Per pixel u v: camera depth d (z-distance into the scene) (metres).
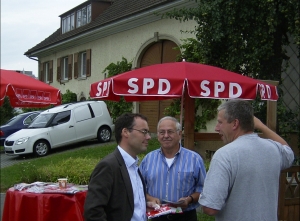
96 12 22.55
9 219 5.50
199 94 5.12
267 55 8.49
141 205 3.60
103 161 3.41
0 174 12.24
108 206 3.37
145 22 17.09
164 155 4.50
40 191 5.45
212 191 3.07
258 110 8.65
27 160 14.96
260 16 8.32
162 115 16.81
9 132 19.19
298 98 10.46
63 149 16.78
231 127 3.28
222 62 9.09
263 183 3.14
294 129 9.29
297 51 10.33
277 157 3.28
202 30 9.07
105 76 20.50
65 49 25.17
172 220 4.38
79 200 5.44
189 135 6.32
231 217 3.11
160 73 5.21
